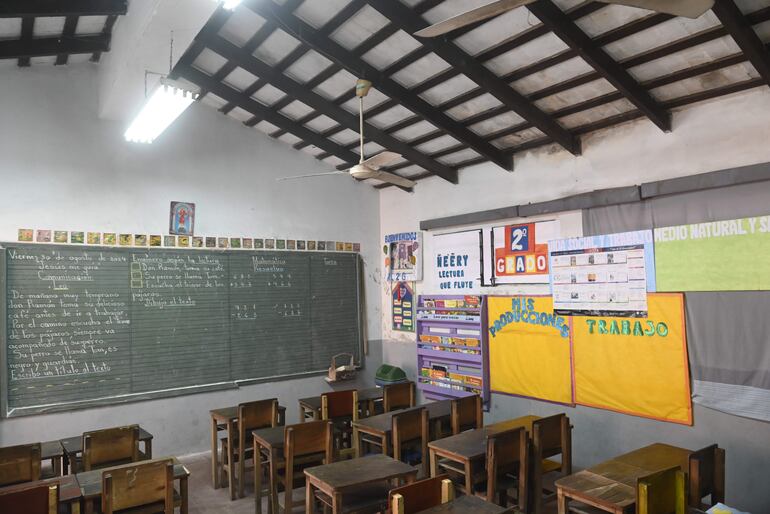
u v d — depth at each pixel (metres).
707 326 4.16
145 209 5.70
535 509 3.67
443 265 6.49
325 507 3.55
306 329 6.72
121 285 5.50
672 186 4.30
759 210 3.90
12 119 5.04
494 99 4.88
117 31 4.53
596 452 4.88
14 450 3.32
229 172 6.30
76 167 5.33
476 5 3.77
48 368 5.08
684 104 4.29
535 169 5.49
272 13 4.16
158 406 5.63
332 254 7.01
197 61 5.28
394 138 5.93
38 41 4.55
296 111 5.89
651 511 2.63
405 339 7.00
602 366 4.82
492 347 5.84
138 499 3.01
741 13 3.25
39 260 5.09
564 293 5.15
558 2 3.52
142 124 4.38
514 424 4.25
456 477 3.87
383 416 4.52
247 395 6.22
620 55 3.89
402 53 4.50
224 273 6.16
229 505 4.45
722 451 3.11
